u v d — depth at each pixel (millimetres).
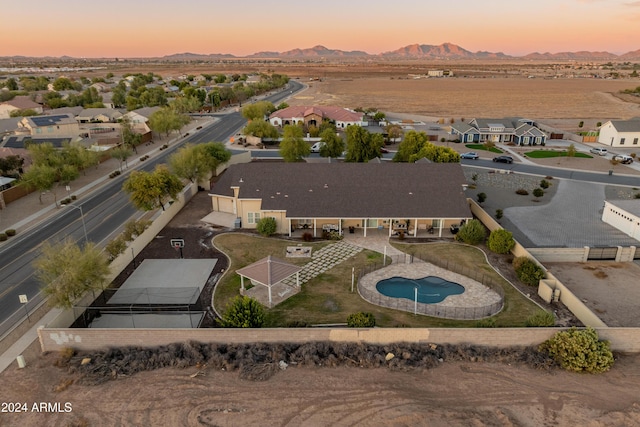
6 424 23141
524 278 37438
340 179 50062
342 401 24766
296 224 48906
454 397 25156
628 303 35000
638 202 51094
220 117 137000
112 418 23578
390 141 96625
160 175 50531
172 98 169875
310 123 111625
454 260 41781
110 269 35688
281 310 33656
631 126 90938
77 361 28156
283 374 27000
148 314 33312
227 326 30484
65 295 30203
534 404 24641
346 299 35312
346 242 45562
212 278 38719
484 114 139250
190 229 49312
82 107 134000
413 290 36812
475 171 74188
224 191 53312
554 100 177125
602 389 25844
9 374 26984
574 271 40188
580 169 75250
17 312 33375
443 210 46438
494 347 29469
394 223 48625
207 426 22984
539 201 59281
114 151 74625
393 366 27547
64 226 50344
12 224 50750
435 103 167875
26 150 75125
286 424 23125
